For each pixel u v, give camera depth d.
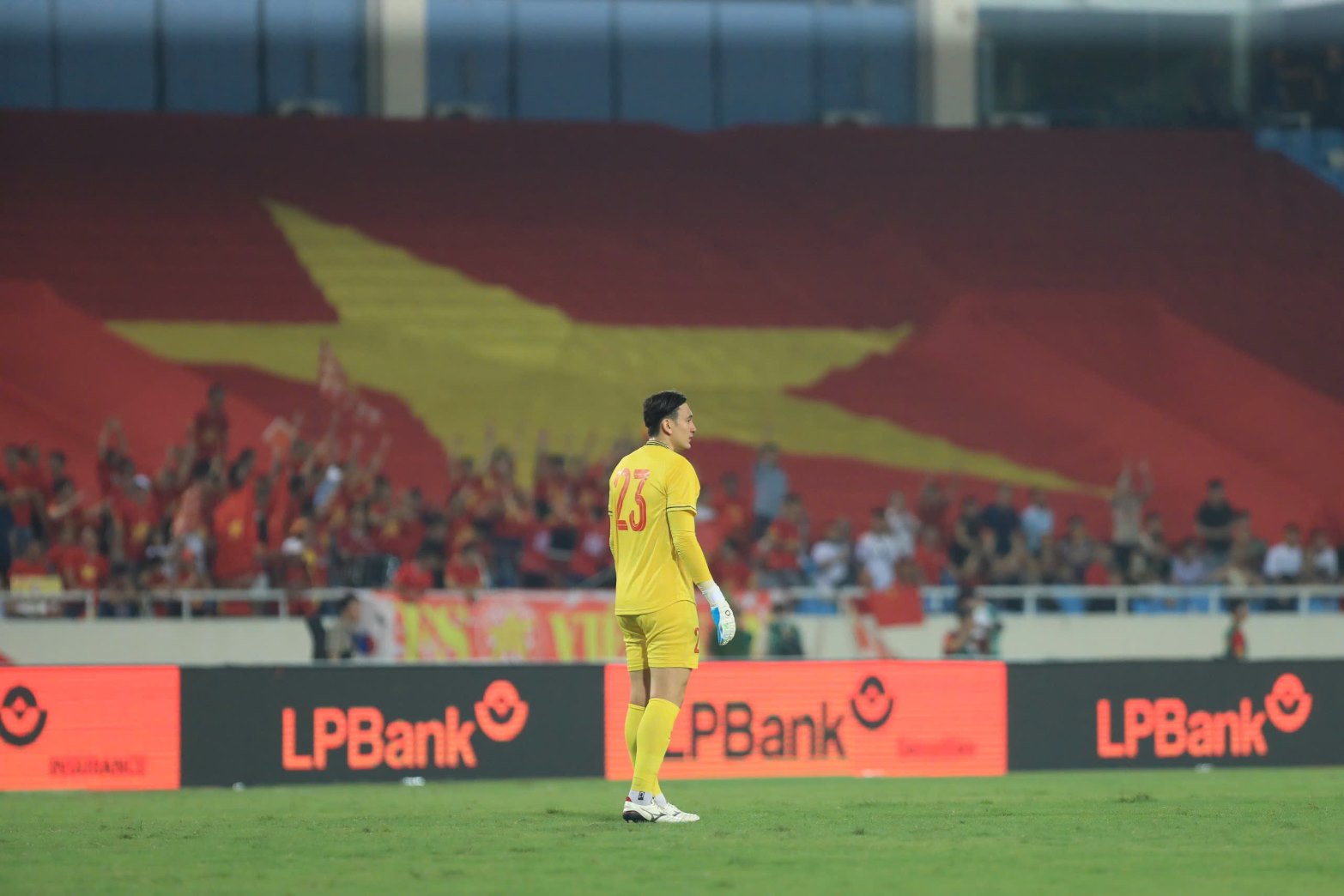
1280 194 103.31
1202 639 73.44
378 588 69.94
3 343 85.00
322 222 95.44
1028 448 90.06
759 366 92.62
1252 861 24.77
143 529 71.12
